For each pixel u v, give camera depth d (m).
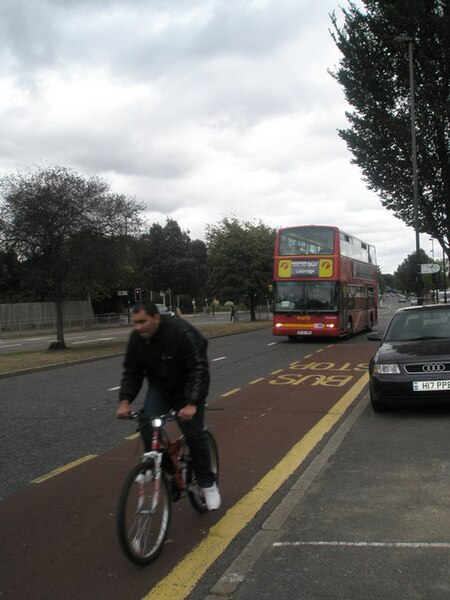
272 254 43.59
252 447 6.81
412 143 25.39
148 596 3.41
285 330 22.50
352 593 3.33
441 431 7.15
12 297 46.69
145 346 4.23
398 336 9.21
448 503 4.67
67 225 22.14
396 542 3.97
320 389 10.96
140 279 57.06
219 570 3.73
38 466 6.32
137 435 7.63
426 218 28.39
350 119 27.81
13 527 4.56
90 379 13.81
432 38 25.09
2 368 15.73
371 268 30.47
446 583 3.38
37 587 3.55
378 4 25.66
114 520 4.64
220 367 15.02
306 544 4.02
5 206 22.12
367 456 6.18
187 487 4.45
